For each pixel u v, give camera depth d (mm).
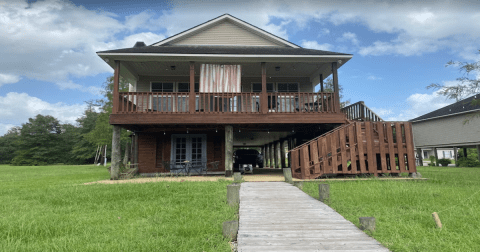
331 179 10648
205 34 15578
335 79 12641
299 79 16312
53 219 5406
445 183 10008
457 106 27141
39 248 3908
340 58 12562
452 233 4453
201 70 12484
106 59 12234
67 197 7598
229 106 12383
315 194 7680
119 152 12109
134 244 3920
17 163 46250
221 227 4750
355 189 8367
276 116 12055
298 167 11672
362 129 11344
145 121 11695
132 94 11875
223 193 7680
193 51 12656
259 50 13719
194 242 4027
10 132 67750
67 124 57406
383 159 11203
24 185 11219
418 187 8602
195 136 14844
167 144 14695
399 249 3742
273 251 3744
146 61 12789
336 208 6164
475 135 23891
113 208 6387
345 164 10859
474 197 7129
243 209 6059
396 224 4875
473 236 4297
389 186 8758
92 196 7570
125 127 13461
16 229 4730
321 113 12195
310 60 12641
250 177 12078
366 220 4578
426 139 30094
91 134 31812
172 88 15609
